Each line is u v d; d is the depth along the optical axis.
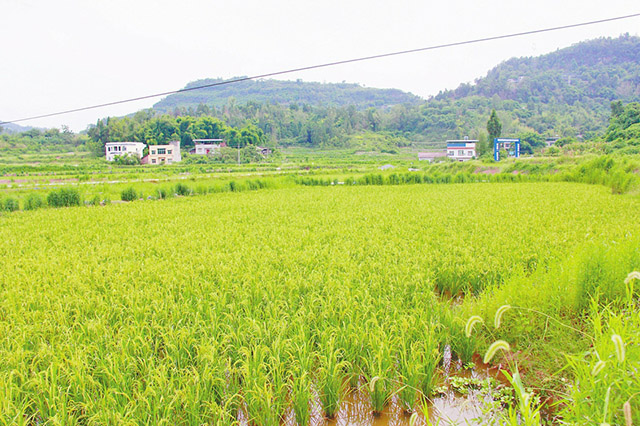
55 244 13.73
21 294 8.52
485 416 5.29
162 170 67.81
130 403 5.06
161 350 6.66
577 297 6.68
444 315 6.96
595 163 35.56
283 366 5.84
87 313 7.69
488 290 7.42
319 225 16.27
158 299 7.85
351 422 5.52
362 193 29.52
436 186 35.41
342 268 9.94
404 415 5.59
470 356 6.32
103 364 5.67
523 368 5.90
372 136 130.88
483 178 44.09
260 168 73.94
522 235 12.73
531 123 128.38
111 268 10.09
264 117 137.00
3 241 14.52
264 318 7.15
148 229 15.98
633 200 21.27
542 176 40.34
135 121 109.38
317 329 6.61
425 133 135.75
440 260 10.12
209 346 5.91
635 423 3.61
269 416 5.07
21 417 4.84
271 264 10.23
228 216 19.08
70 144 106.94
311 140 128.75
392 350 6.03
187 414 5.11
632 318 4.77
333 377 5.49
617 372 3.84
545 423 4.86
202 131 107.06
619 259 7.18
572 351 5.48
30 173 59.50
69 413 5.21
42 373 5.73
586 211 17.59
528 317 6.30
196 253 11.65
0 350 6.12
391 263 10.00
